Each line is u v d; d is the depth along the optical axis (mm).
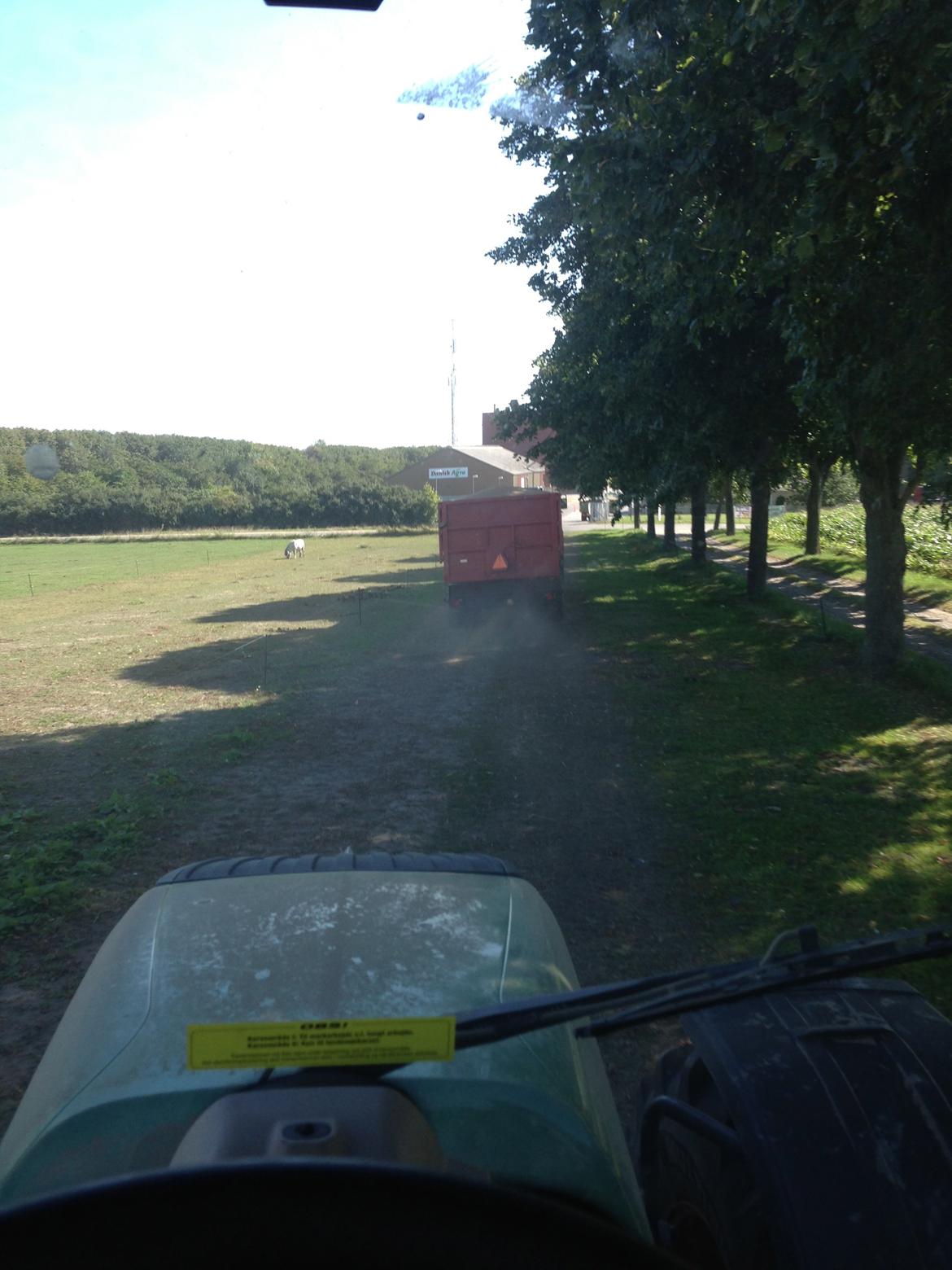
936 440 11031
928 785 8680
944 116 7180
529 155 11969
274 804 8930
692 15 7426
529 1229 1244
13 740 12078
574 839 7672
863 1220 2035
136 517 56594
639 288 12195
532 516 20531
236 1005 2215
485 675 15141
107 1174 1832
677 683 13898
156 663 17688
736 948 5711
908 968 5227
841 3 6254
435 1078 1971
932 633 18656
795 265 8781
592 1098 2221
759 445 17328
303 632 21188
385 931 2564
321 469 74000
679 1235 2574
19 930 6246
